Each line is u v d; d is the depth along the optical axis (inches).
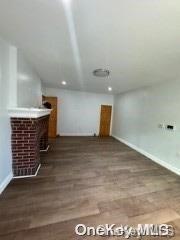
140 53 89.7
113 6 51.3
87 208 78.9
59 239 59.6
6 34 77.0
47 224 66.6
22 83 109.0
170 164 141.0
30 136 108.0
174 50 83.0
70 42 81.7
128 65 113.1
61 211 75.4
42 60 114.3
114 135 288.5
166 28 62.9
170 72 122.3
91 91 269.6
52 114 253.6
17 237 59.3
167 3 48.6
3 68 85.8
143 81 159.9
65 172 121.1
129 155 178.4
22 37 79.5
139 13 54.4
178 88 134.6
